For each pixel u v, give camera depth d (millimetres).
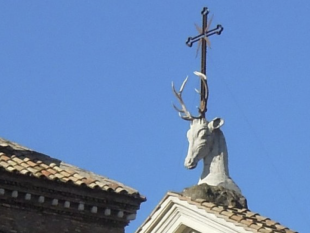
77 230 42812
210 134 41000
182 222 38594
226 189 40062
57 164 44312
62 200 42625
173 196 38594
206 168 40844
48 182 42281
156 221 39250
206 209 37875
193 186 40094
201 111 41469
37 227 42000
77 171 44406
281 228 38031
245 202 40094
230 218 37406
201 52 42281
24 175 41750
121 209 43812
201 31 42531
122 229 43875
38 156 44406
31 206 42062
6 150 43750
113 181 44531
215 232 37781
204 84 41688
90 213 43219
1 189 41406
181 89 41625
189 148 41000
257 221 38000
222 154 40938
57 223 42469
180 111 41469
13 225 41531
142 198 44156
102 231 43406
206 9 42750
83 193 42969
